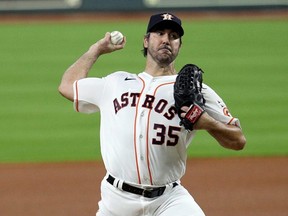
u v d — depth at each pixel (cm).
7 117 5744
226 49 8919
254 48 8981
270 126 5434
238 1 11712
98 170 4241
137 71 7456
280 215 3328
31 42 9494
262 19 11244
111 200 2128
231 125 2048
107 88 2139
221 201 3566
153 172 2059
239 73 7469
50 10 11712
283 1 11756
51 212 3375
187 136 2098
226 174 4144
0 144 4956
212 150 4803
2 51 8869
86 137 5153
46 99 6372
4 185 3894
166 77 2116
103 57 8269
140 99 2069
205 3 11738
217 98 2084
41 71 7619
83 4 11694
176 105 1978
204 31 10281
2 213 3356
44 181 3975
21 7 11669
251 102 6203
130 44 9181
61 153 4706
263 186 3862
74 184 3903
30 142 5009
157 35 2089
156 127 2041
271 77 7256
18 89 6781
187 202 2080
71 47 9094
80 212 3372
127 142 2056
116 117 2081
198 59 8250
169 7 11725
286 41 9438
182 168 2123
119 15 11700
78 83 2159
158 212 2102
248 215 3325
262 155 4647
